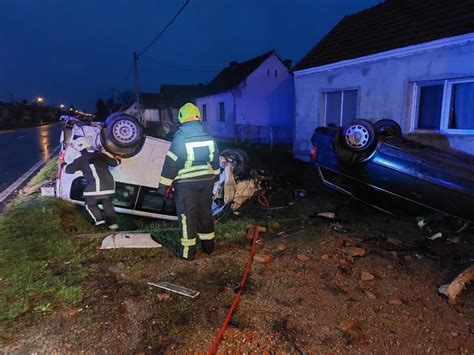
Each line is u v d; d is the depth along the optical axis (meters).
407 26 7.72
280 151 14.28
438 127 6.82
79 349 2.44
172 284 3.27
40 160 12.07
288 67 23.94
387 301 3.05
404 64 7.28
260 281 3.37
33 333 2.58
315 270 3.59
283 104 21.83
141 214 5.57
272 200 7.07
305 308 2.94
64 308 2.87
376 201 5.62
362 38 8.92
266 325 2.72
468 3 6.80
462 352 2.46
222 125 23.06
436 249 4.16
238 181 6.58
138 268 3.58
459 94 6.41
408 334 2.64
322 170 6.27
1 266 3.52
